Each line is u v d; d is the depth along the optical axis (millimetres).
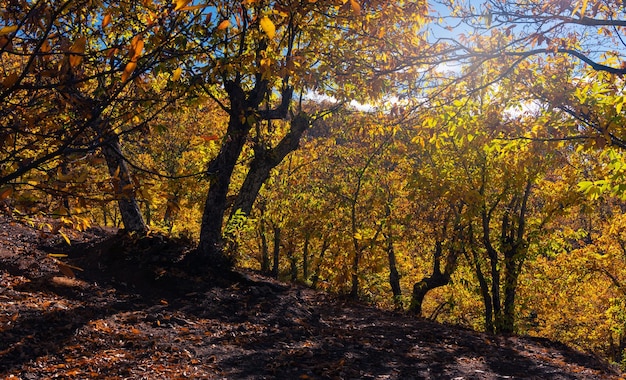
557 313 24406
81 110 2074
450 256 15398
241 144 11906
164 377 6203
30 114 2189
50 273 9719
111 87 2072
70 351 6543
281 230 20812
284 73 4906
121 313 8680
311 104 15922
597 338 24719
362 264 14078
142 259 11312
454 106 6539
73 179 1958
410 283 24266
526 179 12297
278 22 6441
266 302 10992
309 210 17484
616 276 20188
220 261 12172
